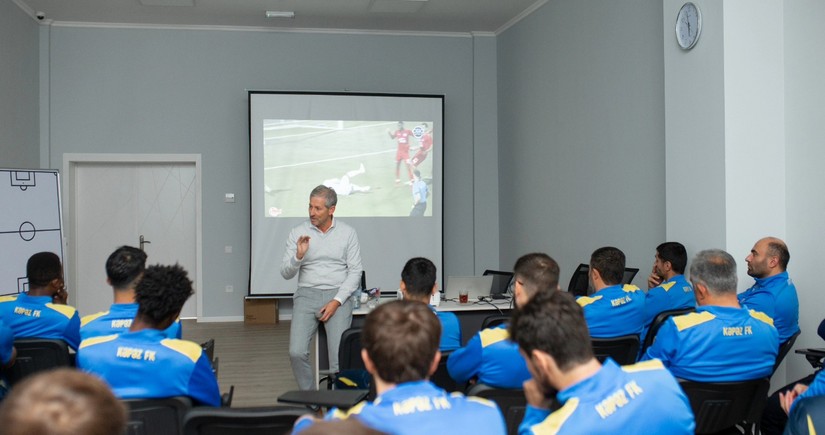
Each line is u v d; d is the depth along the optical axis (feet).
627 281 16.63
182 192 27.81
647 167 17.61
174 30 27.20
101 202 27.43
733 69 13.35
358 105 27.12
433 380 9.62
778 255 11.46
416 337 4.76
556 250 23.36
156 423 6.89
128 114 26.89
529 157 25.64
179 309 7.34
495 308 15.70
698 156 14.08
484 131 28.99
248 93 26.99
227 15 25.91
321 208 13.04
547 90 23.94
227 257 27.50
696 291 8.33
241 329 25.61
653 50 17.30
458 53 28.96
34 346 9.74
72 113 26.50
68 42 26.50
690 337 7.74
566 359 4.82
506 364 7.45
